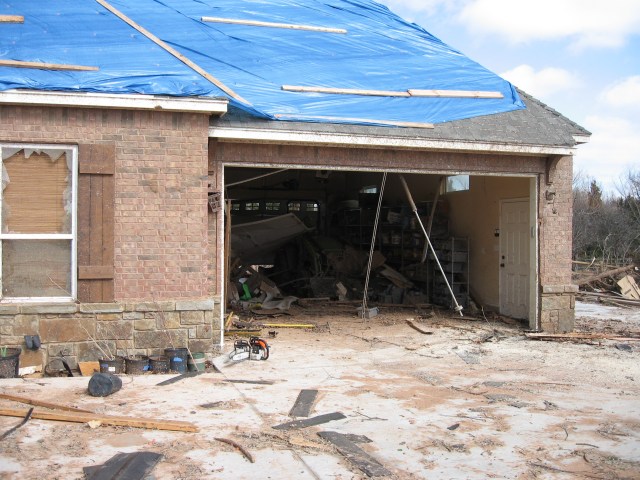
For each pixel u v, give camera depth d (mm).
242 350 8664
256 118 9344
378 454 4836
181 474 4359
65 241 8258
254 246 17125
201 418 5676
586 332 11586
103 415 5594
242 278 15070
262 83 10156
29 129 7977
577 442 5176
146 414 5734
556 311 11297
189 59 10117
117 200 8273
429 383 7312
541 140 10773
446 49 12969
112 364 7875
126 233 8305
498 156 10938
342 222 19922
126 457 4566
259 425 5504
